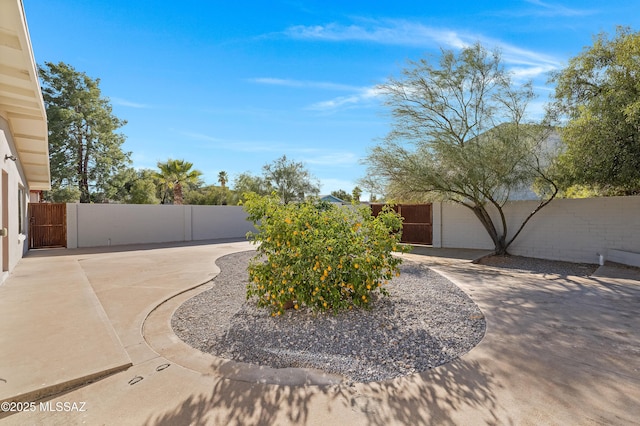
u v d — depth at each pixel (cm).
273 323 427
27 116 804
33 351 329
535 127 904
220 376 294
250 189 2792
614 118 724
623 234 868
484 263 927
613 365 309
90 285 630
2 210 662
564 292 584
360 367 314
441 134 985
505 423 227
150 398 258
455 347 355
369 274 453
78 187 2581
